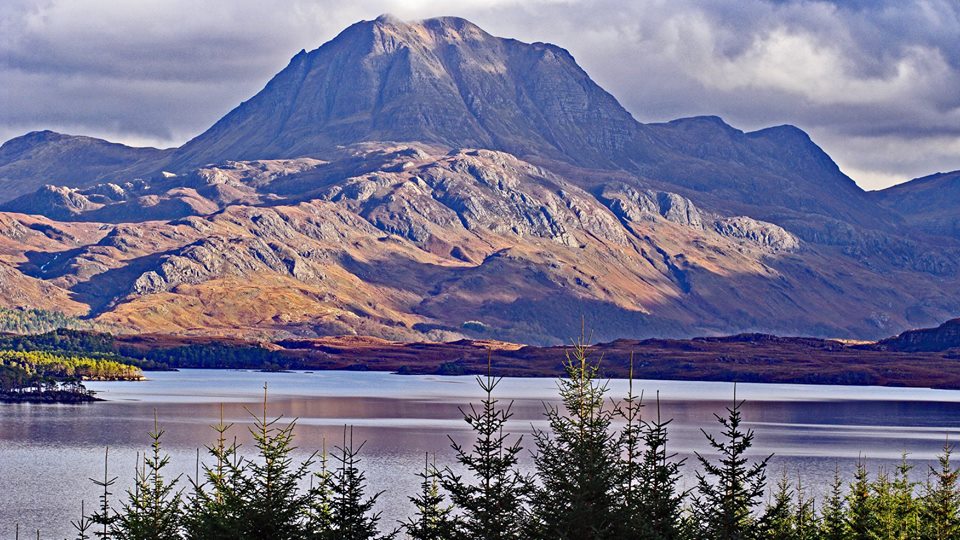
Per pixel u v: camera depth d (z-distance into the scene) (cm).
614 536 7812
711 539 8125
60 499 17988
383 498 16888
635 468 8425
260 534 8175
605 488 7906
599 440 8219
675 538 8062
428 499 9025
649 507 8088
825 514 11925
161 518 9256
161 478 10238
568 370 8706
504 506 8156
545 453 8338
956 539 9981
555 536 7819
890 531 10212
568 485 7881
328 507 8800
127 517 9594
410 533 8862
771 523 8700
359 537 8600
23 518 16475
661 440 8556
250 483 8419
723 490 8538
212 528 8244
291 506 8294
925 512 10644
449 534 8394
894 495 11581
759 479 8575
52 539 15088
